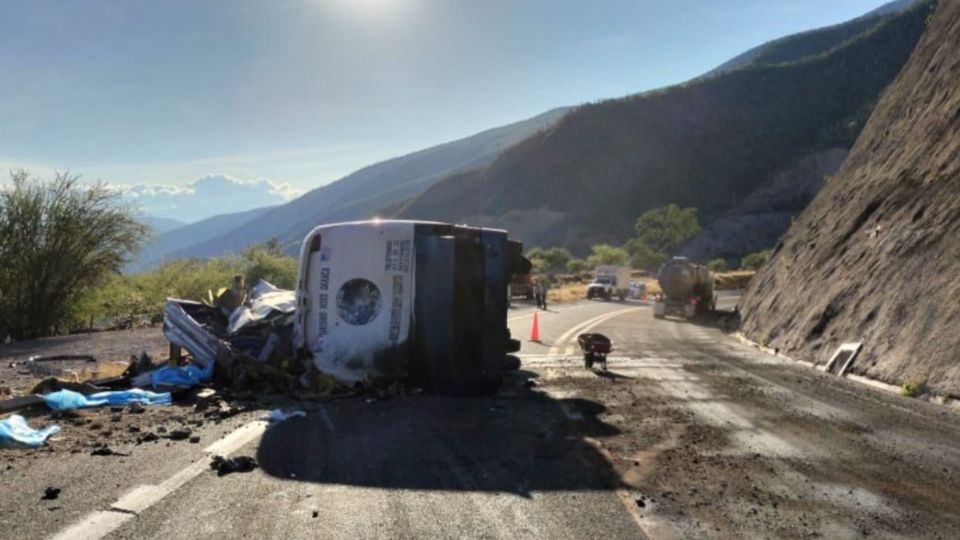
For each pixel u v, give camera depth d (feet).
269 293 37.96
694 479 19.06
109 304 84.33
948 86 58.44
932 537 15.19
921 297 40.29
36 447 20.67
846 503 17.33
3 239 72.28
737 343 67.87
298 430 23.67
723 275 293.23
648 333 74.59
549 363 45.01
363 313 32.07
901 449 23.06
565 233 654.94
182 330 34.04
